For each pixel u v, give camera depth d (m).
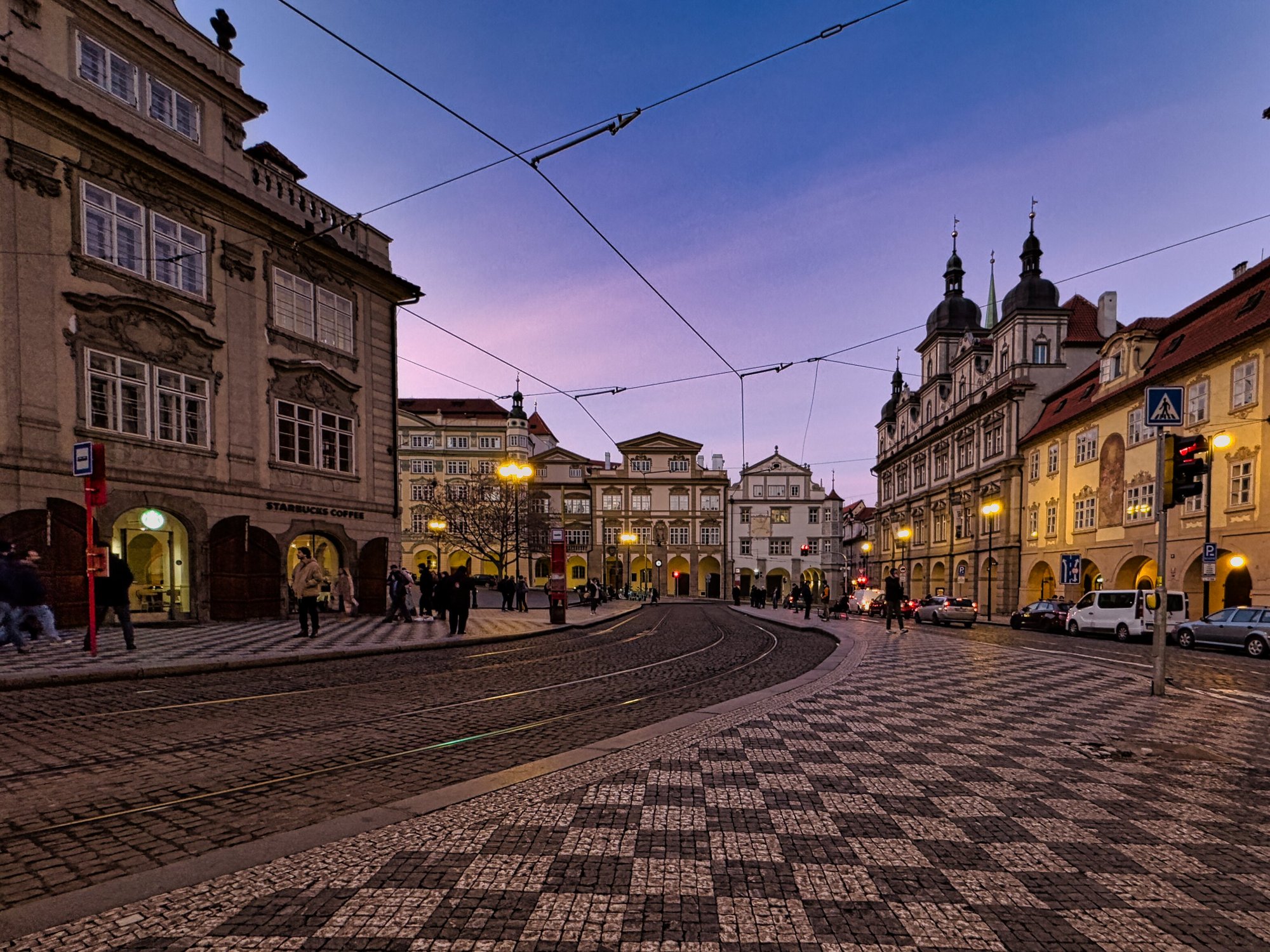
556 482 69.62
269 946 2.77
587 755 5.61
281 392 19.92
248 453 18.84
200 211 17.84
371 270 23.00
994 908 3.21
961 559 46.38
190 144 17.77
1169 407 9.49
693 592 67.31
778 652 15.03
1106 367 32.16
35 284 14.37
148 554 17.42
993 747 6.12
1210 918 3.15
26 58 14.38
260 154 22.41
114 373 15.77
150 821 4.39
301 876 3.38
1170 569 26.62
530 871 3.48
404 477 63.38
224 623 17.81
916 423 56.94
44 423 14.41
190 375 17.39
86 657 11.12
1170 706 8.34
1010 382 39.91
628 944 2.84
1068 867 3.67
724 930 2.97
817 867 3.61
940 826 4.22
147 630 15.76
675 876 3.47
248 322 19.03
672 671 11.60
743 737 6.34
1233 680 11.37
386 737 6.61
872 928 3.02
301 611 15.03
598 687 9.84
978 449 44.28
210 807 4.64
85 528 15.06
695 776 5.11
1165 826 4.27
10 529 13.81
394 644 14.27
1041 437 37.00
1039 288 40.47
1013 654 14.65
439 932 2.89
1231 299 25.81
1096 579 33.12
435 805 4.38
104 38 15.96
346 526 21.98
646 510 68.31
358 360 22.72
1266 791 4.99
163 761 5.71
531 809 4.35
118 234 16.02
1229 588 26.30
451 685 9.78
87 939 2.81
